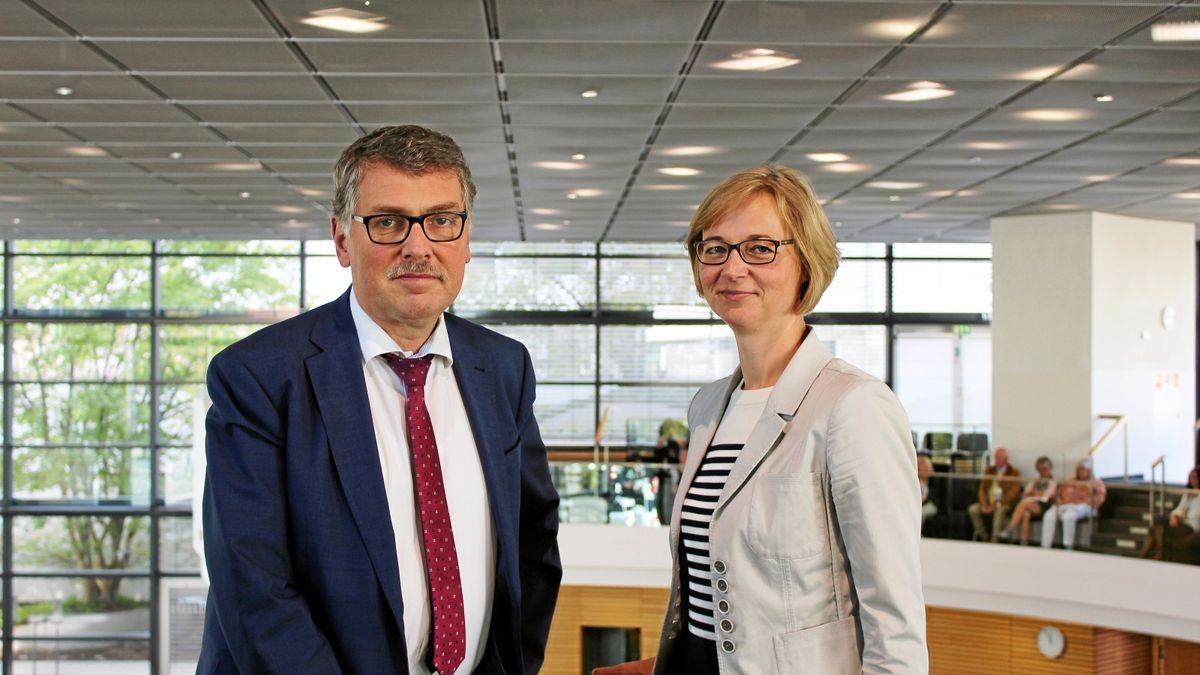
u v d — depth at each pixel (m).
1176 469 14.34
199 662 2.27
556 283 18.77
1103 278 13.72
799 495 2.29
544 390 18.75
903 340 18.64
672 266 18.78
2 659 18.20
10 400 18.47
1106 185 11.76
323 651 2.07
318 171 11.02
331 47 6.70
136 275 18.69
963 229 15.59
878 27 6.29
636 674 3.29
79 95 7.94
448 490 2.29
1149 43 6.58
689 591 2.55
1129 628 10.52
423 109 8.39
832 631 2.28
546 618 2.59
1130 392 13.89
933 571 11.82
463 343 2.42
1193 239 14.49
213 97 7.98
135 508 18.44
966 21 6.19
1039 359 13.95
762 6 5.95
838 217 14.49
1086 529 10.91
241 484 2.11
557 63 7.08
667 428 17.20
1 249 18.55
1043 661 12.34
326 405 2.18
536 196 12.80
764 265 2.47
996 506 11.54
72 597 18.34
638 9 5.98
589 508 12.75
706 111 8.44
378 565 2.13
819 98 7.98
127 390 18.62
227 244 18.73
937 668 12.98
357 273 2.21
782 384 2.41
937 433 14.52
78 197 12.76
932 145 9.73
